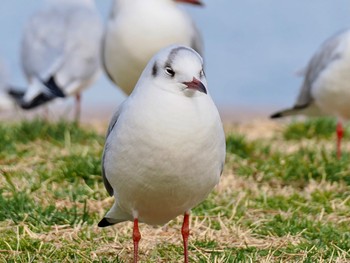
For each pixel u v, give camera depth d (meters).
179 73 8.88
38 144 15.39
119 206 9.92
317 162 14.31
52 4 19.06
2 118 22.03
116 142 9.16
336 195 12.91
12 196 12.27
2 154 14.42
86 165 13.42
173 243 10.78
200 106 8.96
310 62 16.16
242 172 13.84
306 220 11.59
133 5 14.97
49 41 18.55
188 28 15.15
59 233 11.05
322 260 10.09
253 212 12.13
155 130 8.90
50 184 12.95
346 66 14.99
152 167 9.03
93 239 10.84
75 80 18.47
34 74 18.33
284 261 10.14
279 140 16.88
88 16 18.91
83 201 12.26
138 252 10.45
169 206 9.50
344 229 11.41
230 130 16.92
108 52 15.41
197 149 8.98
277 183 13.64
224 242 10.82
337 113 15.47
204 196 9.56
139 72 15.28
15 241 10.59
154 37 14.88
